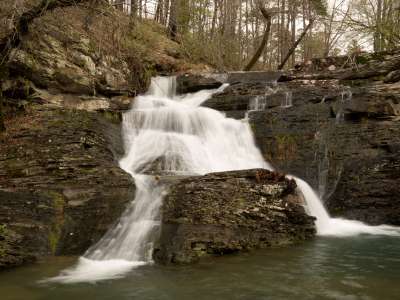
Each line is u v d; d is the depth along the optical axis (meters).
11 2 8.96
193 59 20.84
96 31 10.62
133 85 14.29
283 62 23.86
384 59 13.44
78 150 8.36
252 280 5.07
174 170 9.71
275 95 12.59
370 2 15.42
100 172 7.78
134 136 10.80
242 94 13.39
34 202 6.52
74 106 11.78
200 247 6.02
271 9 23.59
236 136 11.45
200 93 14.88
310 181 10.20
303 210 7.63
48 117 9.80
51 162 7.73
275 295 4.60
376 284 4.96
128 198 7.29
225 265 5.63
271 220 7.05
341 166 10.04
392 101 10.92
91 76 12.65
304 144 10.73
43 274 5.30
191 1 20.72
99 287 4.89
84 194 7.04
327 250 6.53
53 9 9.43
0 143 8.38
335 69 14.55
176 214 6.88
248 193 7.37
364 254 6.32
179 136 11.15
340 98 11.72
